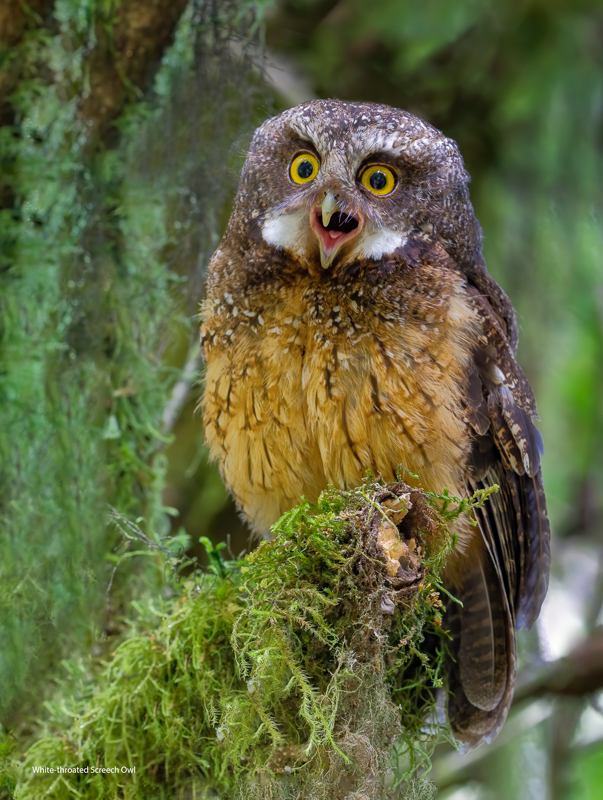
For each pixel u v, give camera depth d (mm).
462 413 5633
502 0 8781
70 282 6172
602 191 9203
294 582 4598
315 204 5535
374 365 5504
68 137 6215
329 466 5664
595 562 10734
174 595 6031
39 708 5609
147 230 6480
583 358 10344
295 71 8906
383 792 4527
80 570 5883
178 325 6809
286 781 4492
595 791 9789
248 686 4508
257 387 5699
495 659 6039
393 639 4836
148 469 6293
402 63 8914
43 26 6156
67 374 6090
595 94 8992
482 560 5941
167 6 6156
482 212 9266
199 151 6602
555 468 10797
